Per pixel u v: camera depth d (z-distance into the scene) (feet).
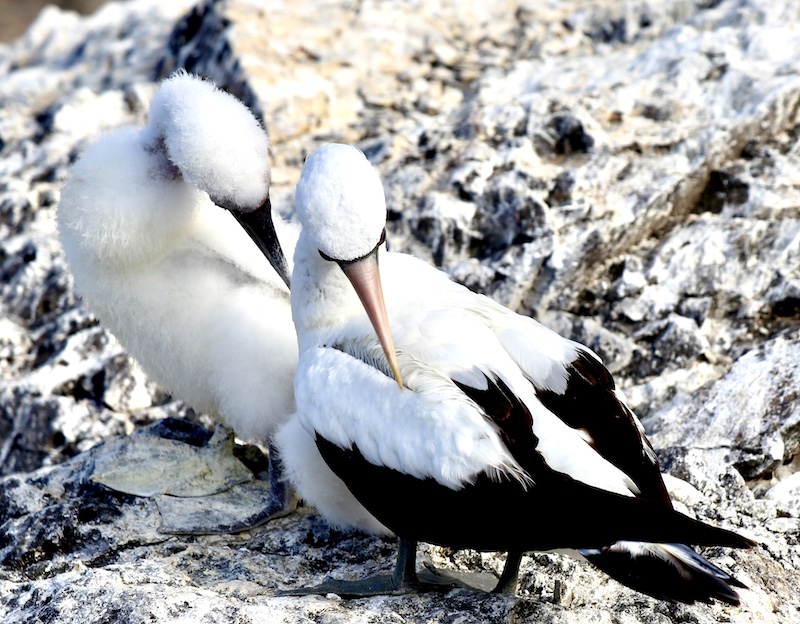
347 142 54.34
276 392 33.83
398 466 25.98
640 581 24.39
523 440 25.21
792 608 28.19
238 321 33.96
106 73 67.46
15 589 29.22
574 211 45.14
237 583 29.86
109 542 32.50
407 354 27.37
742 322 41.68
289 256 36.88
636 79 52.19
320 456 30.48
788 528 31.81
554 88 52.24
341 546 32.40
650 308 42.65
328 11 62.64
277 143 54.75
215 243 36.04
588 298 44.01
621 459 26.27
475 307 29.30
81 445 43.04
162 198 34.68
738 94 49.47
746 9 56.39
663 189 45.29
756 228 43.68
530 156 48.03
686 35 54.85
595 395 27.04
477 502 25.04
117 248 34.40
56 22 80.02
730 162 47.65
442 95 57.06
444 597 27.81
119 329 36.40
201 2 64.18
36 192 56.85
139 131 36.68
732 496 33.09
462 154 49.19
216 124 34.01
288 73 57.47
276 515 34.12
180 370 35.78
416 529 26.99
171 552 32.17
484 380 26.40
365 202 27.86
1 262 53.47
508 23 62.85
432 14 63.21
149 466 35.88
